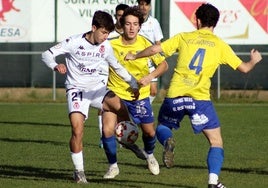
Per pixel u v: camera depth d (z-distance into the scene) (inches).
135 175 887.7
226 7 1988.2
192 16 1972.2
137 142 1227.9
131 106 890.7
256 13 1989.4
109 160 857.5
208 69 751.1
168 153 754.2
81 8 2001.7
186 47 756.0
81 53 807.7
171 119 767.7
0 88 1991.9
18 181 837.8
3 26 2006.6
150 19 1127.6
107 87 898.7
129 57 780.0
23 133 1348.4
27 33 2007.9
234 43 1998.0
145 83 818.2
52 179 854.5
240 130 1373.0
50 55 804.0
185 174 899.4
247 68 754.2
